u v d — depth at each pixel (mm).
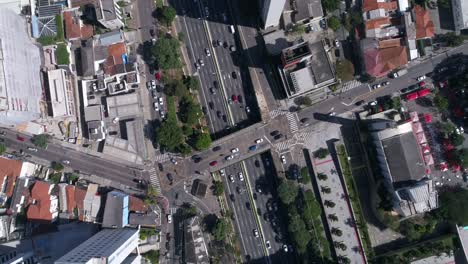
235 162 136500
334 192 133625
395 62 126125
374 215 134625
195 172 137375
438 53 131000
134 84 136625
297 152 134875
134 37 139125
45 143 136750
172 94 136125
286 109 134750
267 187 137250
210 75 138875
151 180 138250
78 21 137000
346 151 133750
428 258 129625
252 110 138500
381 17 128750
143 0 139250
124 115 137125
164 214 137375
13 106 115938
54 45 136125
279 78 133125
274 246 136000
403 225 130375
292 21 132125
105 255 104062
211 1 138625
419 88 131500
